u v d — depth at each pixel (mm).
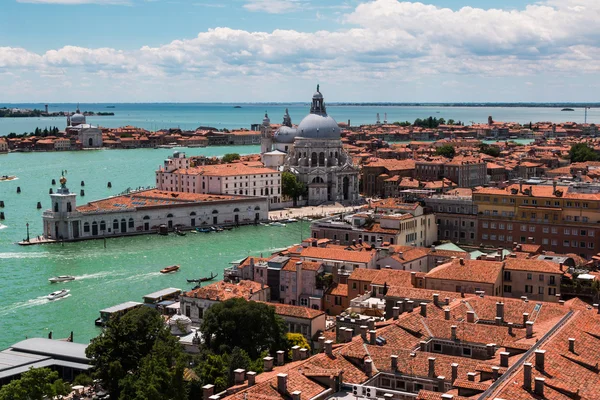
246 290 191625
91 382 153375
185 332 172750
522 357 101750
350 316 149875
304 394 95438
